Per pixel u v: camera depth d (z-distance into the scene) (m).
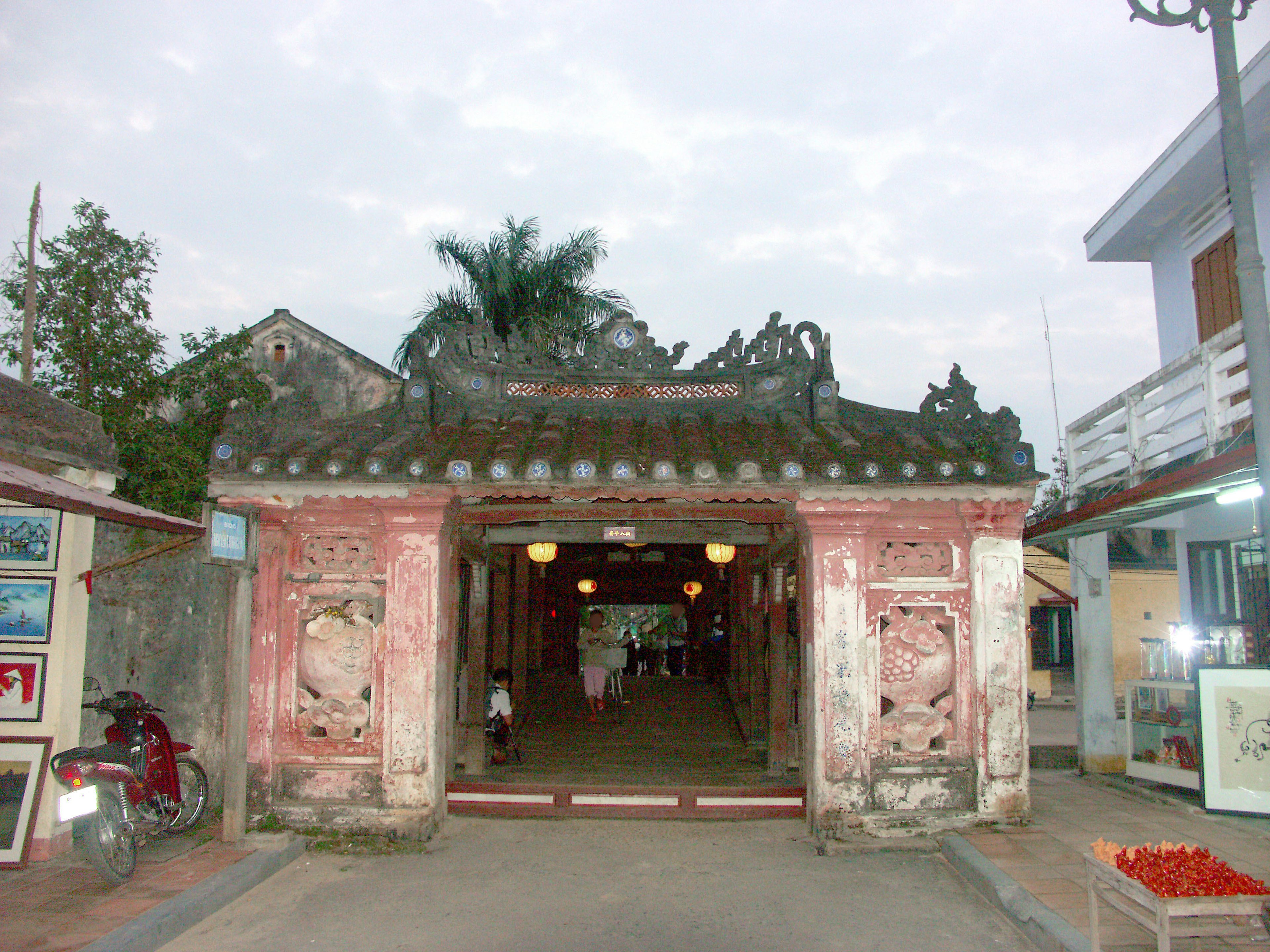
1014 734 7.36
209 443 11.74
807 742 7.69
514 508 8.12
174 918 5.34
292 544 7.65
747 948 5.21
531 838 7.41
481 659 10.19
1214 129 9.73
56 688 6.53
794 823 7.81
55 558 6.66
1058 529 8.99
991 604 7.44
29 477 5.96
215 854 6.62
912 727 7.39
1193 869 4.32
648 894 6.13
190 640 8.06
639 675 19.75
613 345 8.88
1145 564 20.67
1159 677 9.98
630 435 8.09
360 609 7.57
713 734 12.70
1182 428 9.00
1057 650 22.53
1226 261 10.48
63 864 6.37
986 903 5.95
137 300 10.84
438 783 7.60
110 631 7.38
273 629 7.49
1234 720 7.78
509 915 5.74
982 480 7.22
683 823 7.86
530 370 8.78
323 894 6.12
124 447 10.07
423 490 7.36
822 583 7.41
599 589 19.95
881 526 7.56
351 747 7.45
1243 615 9.76
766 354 8.84
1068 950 4.79
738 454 7.52
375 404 20.55
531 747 11.94
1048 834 7.11
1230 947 4.70
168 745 6.82
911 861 6.86
